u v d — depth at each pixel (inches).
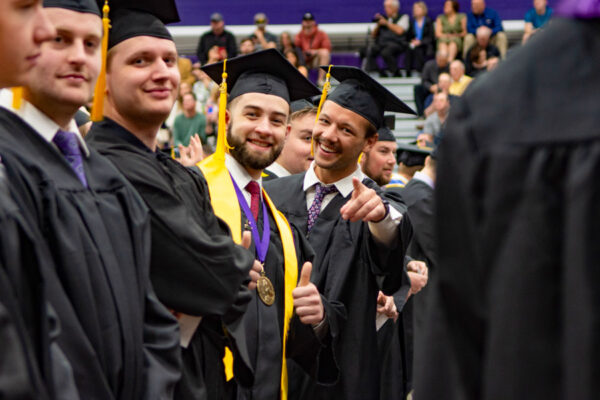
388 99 139.6
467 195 42.3
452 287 43.3
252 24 667.4
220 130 113.4
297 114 172.9
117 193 75.2
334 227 135.1
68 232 66.4
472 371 42.3
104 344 67.3
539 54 41.7
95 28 74.5
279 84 119.9
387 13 571.8
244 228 109.8
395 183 213.8
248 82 118.6
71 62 71.9
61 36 72.1
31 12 54.1
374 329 132.4
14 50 53.8
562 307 38.1
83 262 66.6
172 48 90.4
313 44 563.5
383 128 190.2
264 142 114.7
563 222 38.6
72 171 71.5
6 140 67.3
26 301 59.0
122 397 68.6
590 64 40.0
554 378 38.1
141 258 74.1
